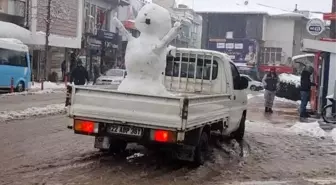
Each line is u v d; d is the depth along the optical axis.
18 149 9.38
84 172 7.75
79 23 40.28
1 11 31.34
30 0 33.62
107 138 8.98
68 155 9.05
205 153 9.05
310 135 13.73
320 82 19.95
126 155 9.27
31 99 21.19
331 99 17.33
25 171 7.66
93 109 8.00
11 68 25.17
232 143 11.59
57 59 38.62
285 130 14.62
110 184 7.07
